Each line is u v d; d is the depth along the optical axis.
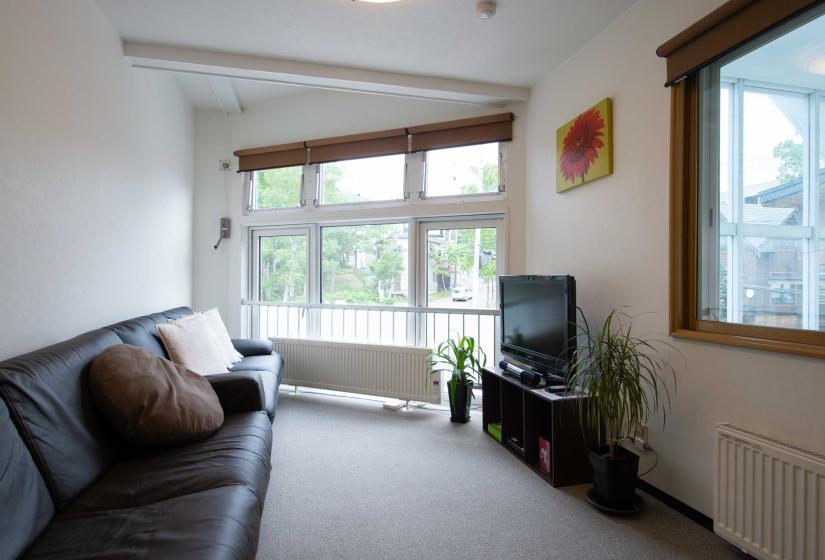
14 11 1.85
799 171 1.60
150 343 2.44
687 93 2.02
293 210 4.15
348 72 3.12
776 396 1.60
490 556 1.68
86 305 2.42
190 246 4.16
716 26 1.80
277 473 2.37
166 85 3.55
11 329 1.86
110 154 2.67
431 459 2.58
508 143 3.52
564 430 2.27
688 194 2.02
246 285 4.34
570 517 1.97
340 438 2.90
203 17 2.54
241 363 3.16
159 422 1.69
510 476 2.37
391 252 3.95
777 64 1.67
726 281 1.88
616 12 2.43
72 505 1.34
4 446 1.18
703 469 1.89
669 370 2.09
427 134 3.68
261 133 4.26
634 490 2.01
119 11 2.52
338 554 1.68
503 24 2.57
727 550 1.73
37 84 2.01
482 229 3.67
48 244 2.10
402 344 3.83
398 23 2.57
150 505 1.31
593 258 2.68
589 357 2.18
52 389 1.47
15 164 1.88
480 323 3.68
